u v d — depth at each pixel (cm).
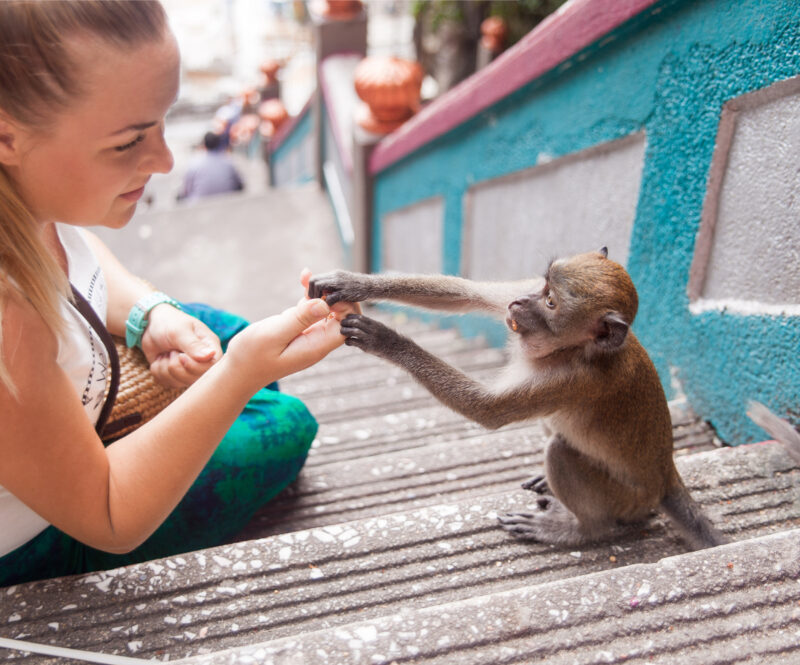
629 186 325
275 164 1480
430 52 1243
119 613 170
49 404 143
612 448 217
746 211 255
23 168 131
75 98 122
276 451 222
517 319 228
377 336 225
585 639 145
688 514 209
